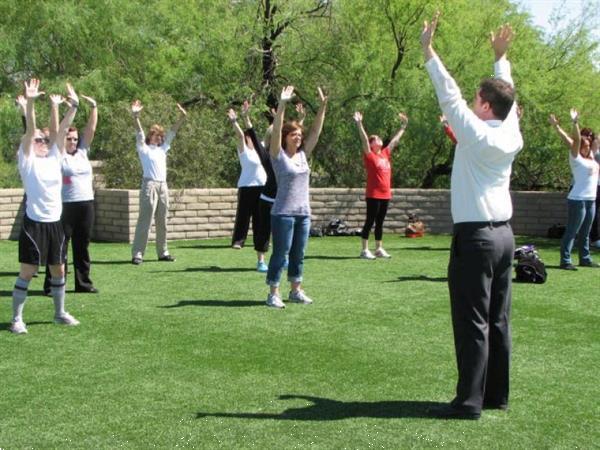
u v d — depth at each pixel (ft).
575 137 37.24
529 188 74.59
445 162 71.15
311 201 53.57
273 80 71.77
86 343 22.39
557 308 28.32
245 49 70.03
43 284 31.71
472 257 16.14
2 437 15.24
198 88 72.02
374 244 47.93
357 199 54.39
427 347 22.39
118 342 22.54
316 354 21.50
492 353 17.03
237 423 16.08
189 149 56.08
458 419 16.49
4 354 21.13
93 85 67.46
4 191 46.21
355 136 66.54
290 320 25.64
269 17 70.23
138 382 18.79
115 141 54.54
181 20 71.92
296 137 27.25
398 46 67.36
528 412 17.03
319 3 71.26
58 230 24.04
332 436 15.40
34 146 23.79
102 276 34.06
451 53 66.49
